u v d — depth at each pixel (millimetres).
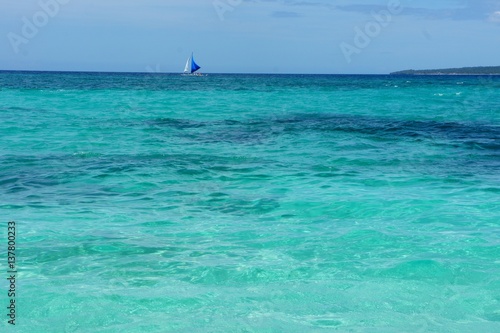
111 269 6793
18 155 14750
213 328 5344
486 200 10242
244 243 7828
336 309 5789
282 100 40250
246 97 43250
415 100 41469
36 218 8984
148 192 10898
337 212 9453
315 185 11516
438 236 8133
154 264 6973
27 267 6824
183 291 6184
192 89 54750
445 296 6133
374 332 5289
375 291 6238
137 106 32469
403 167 13508
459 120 26062
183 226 8633
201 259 7168
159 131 20391
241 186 11430
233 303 5898
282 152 15719
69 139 17812
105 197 10484
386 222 8867
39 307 5750
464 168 13414
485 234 8211
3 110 28266
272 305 5863
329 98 43219
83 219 8953
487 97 45469
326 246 7703
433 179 12102
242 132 20406
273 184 11617
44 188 11125
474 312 5762
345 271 6801
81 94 42625
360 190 11031
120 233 8219
